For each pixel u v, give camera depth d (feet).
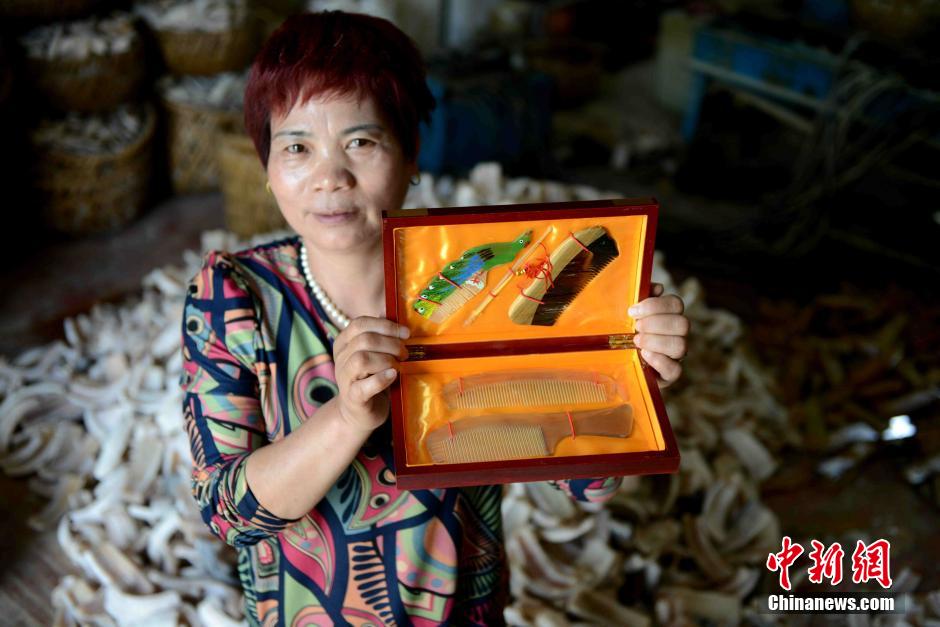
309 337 3.58
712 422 8.53
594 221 3.41
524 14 17.39
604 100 17.61
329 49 3.20
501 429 3.56
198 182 13.20
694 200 14.51
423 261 3.42
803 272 12.65
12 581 7.00
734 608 6.98
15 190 11.74
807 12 13.96
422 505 3.64
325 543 3.61
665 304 3.51
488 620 4.12
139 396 7.78
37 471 7.93
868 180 13.19
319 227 3.40
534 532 6.76
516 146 14.16
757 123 14.57
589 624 6.47
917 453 9.25
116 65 11.41
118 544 6.72
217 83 12.76
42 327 10.29
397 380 3.40
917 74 11.34
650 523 7.39
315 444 3.04
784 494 8.70
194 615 6.25
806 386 10.14
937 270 12.32
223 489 3.22
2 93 10.39
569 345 3.73
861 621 7.18
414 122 3.45
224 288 3.53
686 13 16.90
